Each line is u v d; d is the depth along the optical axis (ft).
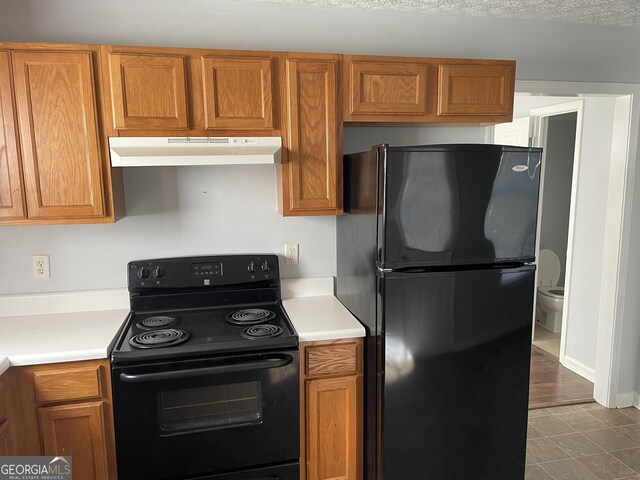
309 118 7.04
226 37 7.57
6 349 5.93
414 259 6.28
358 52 8.09
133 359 5.97
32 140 6.29
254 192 8.07
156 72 6.44
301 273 8.48
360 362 6.90
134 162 6.35
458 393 6.67
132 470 6.16
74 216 6.55
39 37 7.00
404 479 6.73
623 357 10.19
